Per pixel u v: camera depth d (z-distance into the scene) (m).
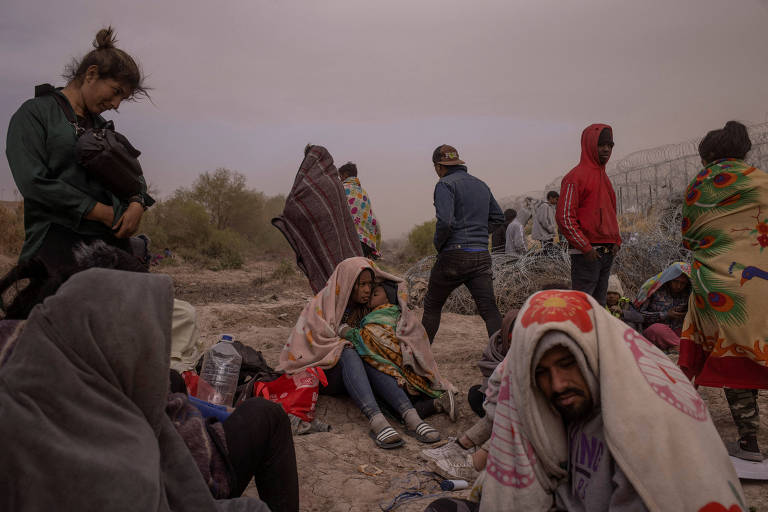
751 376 2.83
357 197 5.92
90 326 1.10
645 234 9.64
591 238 4.72
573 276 4.84
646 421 1.39
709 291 2.92
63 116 2.85
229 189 27.08
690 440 1.39
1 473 0.99
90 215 2.82
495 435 1.64
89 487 1.02
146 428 1.14
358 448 3.34
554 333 1.46
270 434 1.79
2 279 1.40
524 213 11.42
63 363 1.05
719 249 2.96
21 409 1.01
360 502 2.64
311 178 5.30
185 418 1.51
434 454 3.01
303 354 3.95
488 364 3.49
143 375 1.15
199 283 12.98
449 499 1.88
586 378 1.46
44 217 2.82
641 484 1.38
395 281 4.33
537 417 1.54
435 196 4.80
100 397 1.08
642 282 9.05
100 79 2.90
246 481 1.73
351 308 4.26
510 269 8.80
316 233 5.23
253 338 6.17
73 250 1.57
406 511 2.50
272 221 5.32
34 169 2.73
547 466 1.58
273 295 10.67
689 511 1.35
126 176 2.90
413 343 3.95
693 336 3.13
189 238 20.44
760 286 2.78
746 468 2.81
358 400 3.64
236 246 21.09
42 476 1.00
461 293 8.69
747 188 2.86
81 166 2.86
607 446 1.47
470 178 4.95
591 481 1.52
